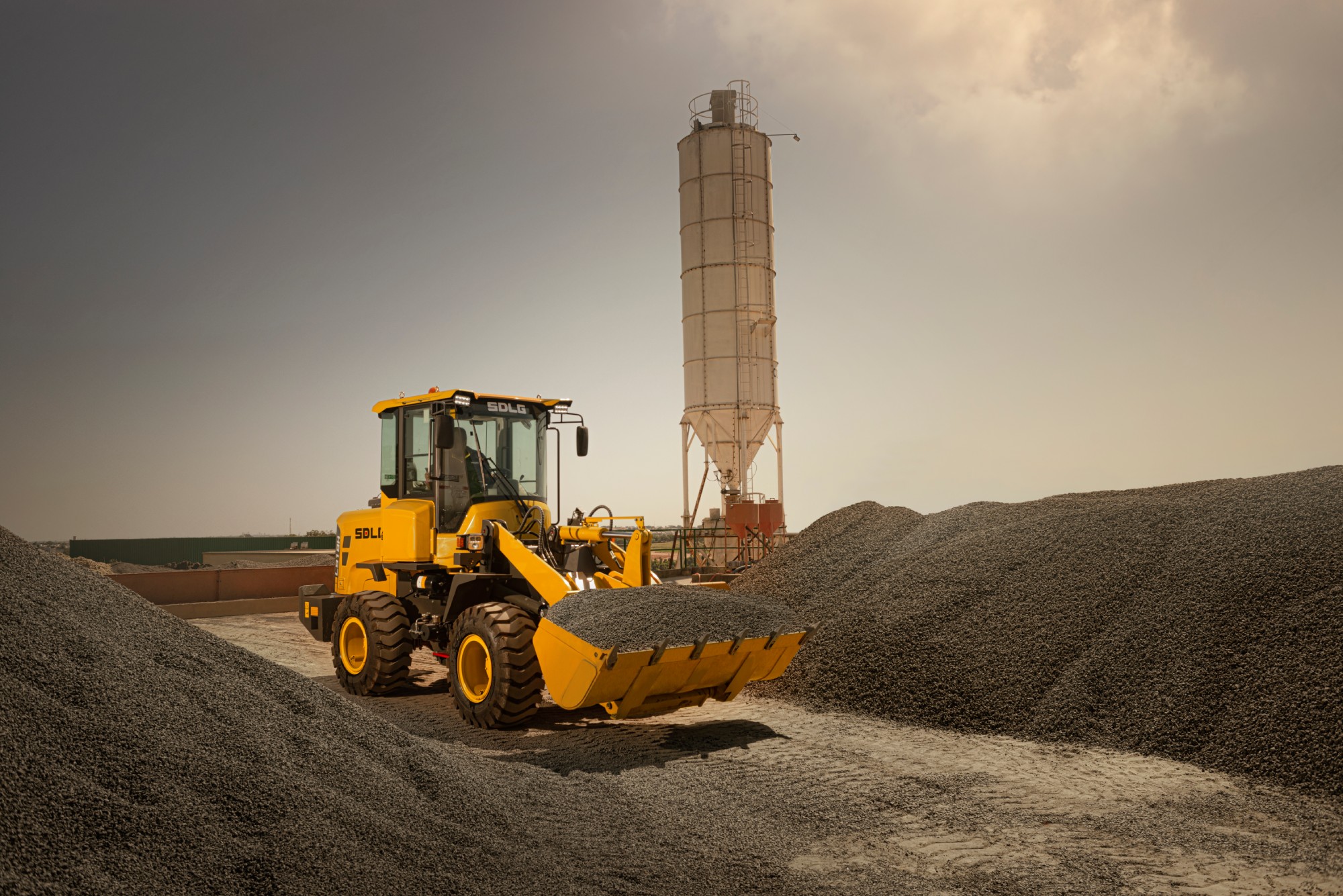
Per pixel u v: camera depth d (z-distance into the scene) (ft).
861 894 11.47
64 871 8.82
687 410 84.43
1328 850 13.19
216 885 9.48
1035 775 17.56
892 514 39.45
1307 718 17.47
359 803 12.19
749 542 70.38
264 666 16.12
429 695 27.43
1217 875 12.22
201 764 11.48
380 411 29.96
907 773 17.67
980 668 23.49
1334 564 21.56
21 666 11.90
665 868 12.14
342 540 32.04
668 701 20.51
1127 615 23.49
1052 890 11.69
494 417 27.07
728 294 82.84
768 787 16.60
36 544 17.58
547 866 11.89
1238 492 28.50
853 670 25.45
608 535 24.13
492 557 25.26
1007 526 31.63
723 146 84.64
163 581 51.85
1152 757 18.72
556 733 21.58
